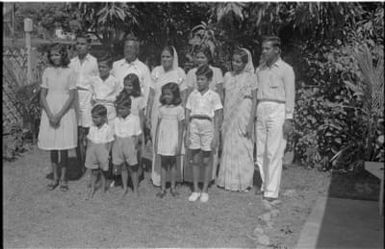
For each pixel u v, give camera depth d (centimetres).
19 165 668
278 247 411
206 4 767
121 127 527
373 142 626
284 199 542
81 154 635
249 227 457
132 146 528
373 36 662
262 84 527
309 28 654
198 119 518
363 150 636
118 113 527
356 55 605
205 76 514
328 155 651
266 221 470
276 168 529
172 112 524
